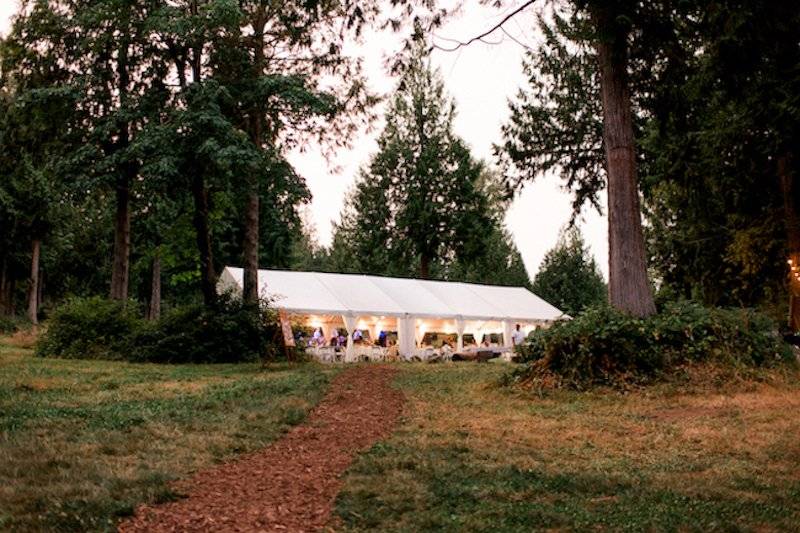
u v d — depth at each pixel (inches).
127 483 204.1
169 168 733.3
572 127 1316.4
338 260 2733.8
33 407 358.0
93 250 2037.4
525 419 355.9
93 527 164.2
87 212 1916.8
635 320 474.0
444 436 304.2
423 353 1146.7
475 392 462.9
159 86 821.2
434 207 1921.8
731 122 759.1
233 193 861.2
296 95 796.6
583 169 1323.8
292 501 197.3
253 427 314.2
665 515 182.9
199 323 799.1
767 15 460.8
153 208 869.2
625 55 498.0
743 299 979.3
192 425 313.3
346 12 498.9
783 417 349.7
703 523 174.6
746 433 313.1
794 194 788.0
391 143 1988.2
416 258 2113.7
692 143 842.8
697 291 1033.5
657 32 509.4
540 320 1336.1
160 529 168.4
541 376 466.3
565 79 1310.3
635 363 456.8
